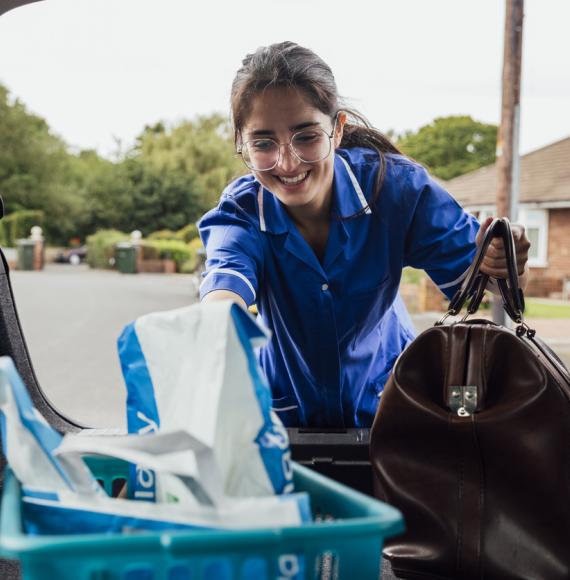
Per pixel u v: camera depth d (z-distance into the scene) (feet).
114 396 19.52
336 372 6.24
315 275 5.83
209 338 2.83
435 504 4.56
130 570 2.77
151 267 78.48
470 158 129.29
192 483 2.69
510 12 32.48
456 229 5.95
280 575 2.62
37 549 2.35
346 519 2.95
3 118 130.93
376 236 5.89
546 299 66.95
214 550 2.43
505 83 32.99
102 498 2.81
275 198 5.80
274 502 2.60
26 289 52.44
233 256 5.51
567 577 4.41
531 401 4.35
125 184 128.16
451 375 4.52
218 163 131.85
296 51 5.09
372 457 4.72
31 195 128.77
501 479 4.44
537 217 70.74
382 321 6.56
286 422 6.58
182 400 2.92
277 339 6.27
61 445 2.82
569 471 4.38
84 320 35.50
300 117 5.02
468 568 4.52
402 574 4.71
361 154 6.04
